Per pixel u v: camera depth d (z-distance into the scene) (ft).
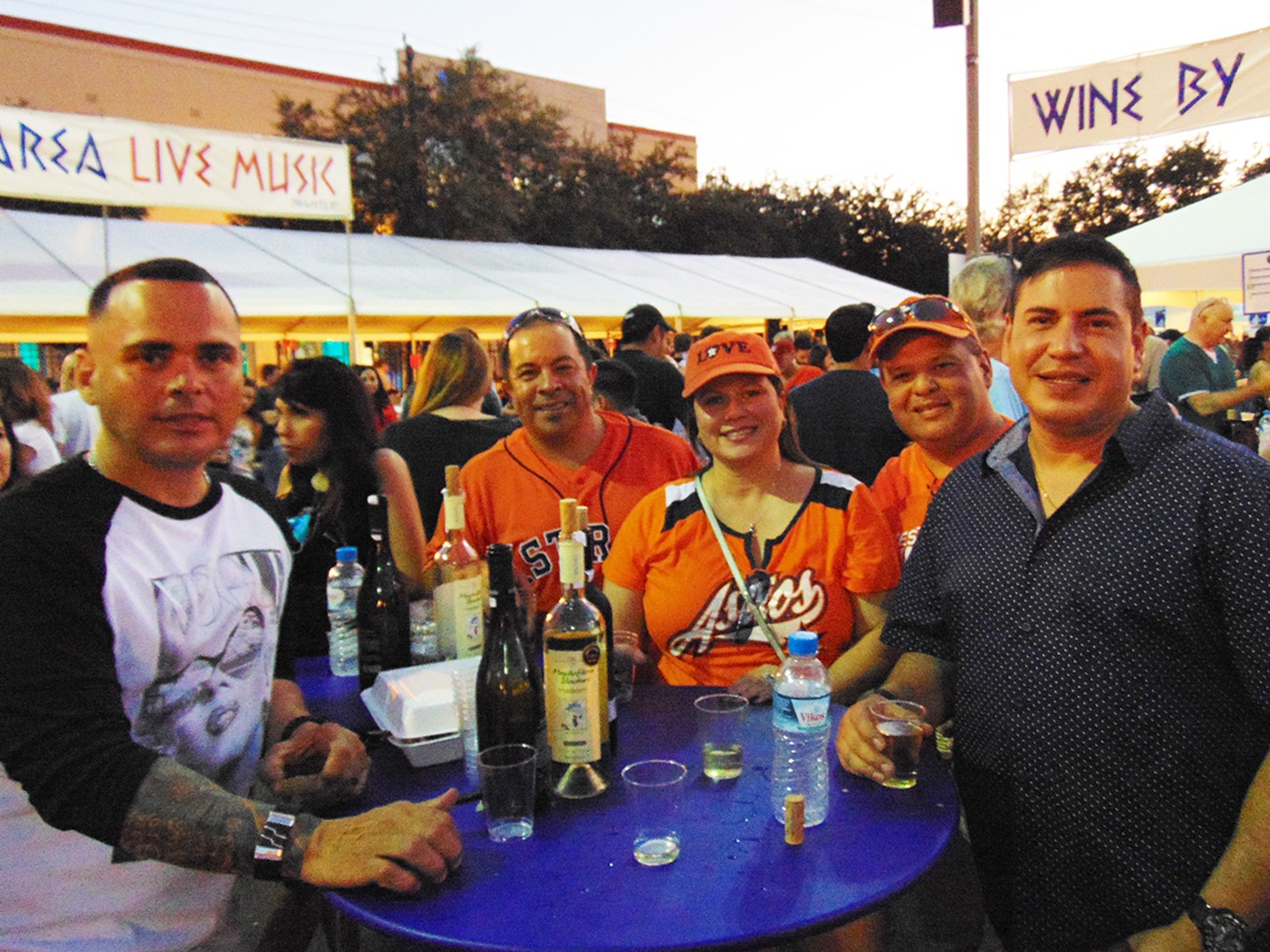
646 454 8.66
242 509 5.26
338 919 6.28
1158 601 4.31
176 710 4.68
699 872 4.20
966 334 7.35
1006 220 101.24
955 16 29.17
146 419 4.38
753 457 6.63
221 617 4.89
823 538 6.64
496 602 5.09
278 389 8.61
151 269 4.45
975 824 5.17
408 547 8.73
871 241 101.04
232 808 4.08
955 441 7.69
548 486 8.46
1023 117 22.45
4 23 64.64
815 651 4.77
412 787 5.24
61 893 4.51
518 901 3.98
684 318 48.55
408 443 11.51
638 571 7.13
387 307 36.37
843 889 4.02
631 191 82.84
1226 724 4.36
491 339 45.88
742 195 93.45
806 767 4.80
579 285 46.88
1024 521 4.84
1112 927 4.56
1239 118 20.25
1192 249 26.43
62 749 3.95
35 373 12.98
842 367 11.73
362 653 7.06
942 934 7.44
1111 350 4.49
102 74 68.44
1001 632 4.83
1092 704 4.48
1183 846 4.37
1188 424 4.60
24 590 4.03
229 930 5.20
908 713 5.17
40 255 32.71
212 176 28.60
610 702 5.40
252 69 74.38
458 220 64.75
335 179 30.89
